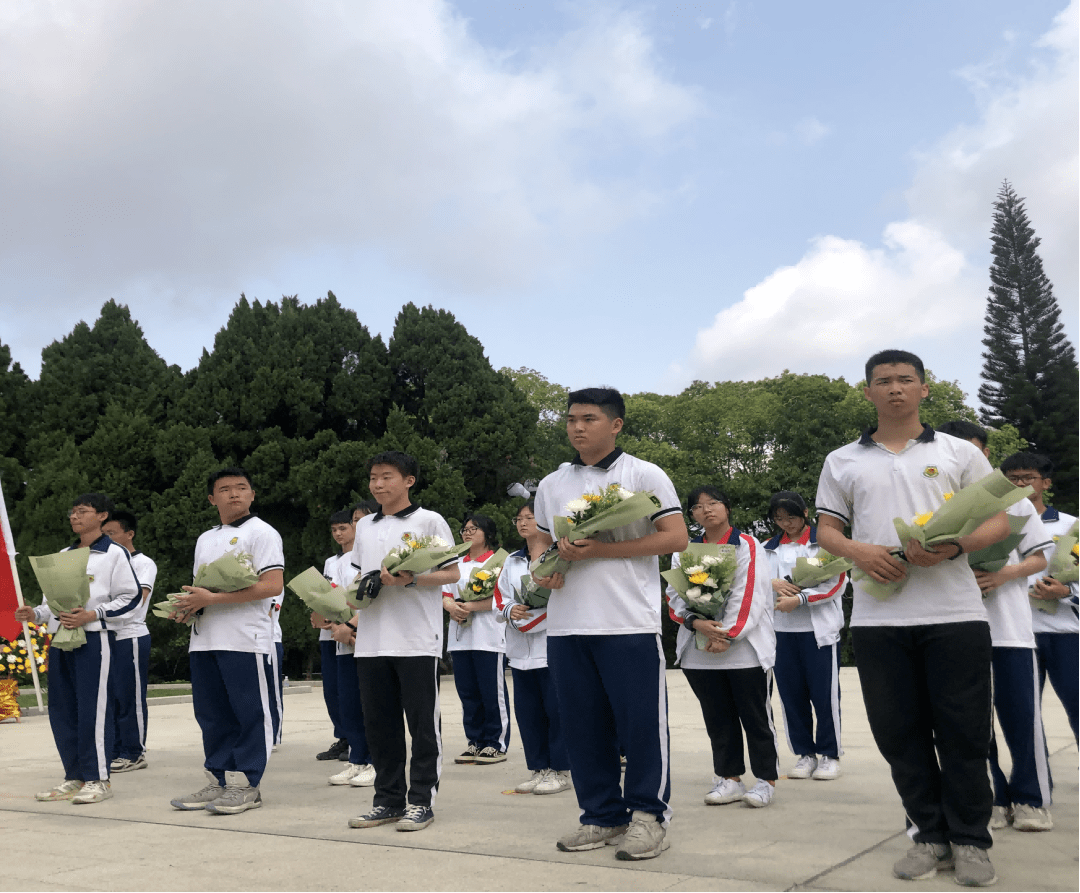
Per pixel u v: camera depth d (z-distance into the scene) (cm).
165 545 1986
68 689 600
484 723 764
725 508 579
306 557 2053
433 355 2241
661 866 390
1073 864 381
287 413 2206
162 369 2455
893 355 392
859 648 387
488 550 823
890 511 385
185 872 393
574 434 451
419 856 416
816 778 626
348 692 658
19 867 405
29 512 2052
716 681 546
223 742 569
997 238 3662
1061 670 515
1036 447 3591
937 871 369
